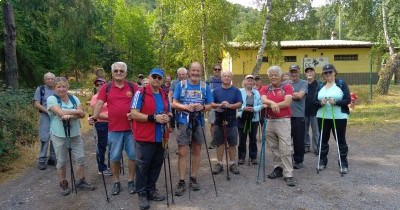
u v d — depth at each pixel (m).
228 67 28.39
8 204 5.28
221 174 6.43
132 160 5.54
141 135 4.91
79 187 5.81
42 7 15.63
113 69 5.43
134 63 34.12
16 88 12.84
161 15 36.03
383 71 18.80
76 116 5.58
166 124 5.05
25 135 8.90
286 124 5.81
